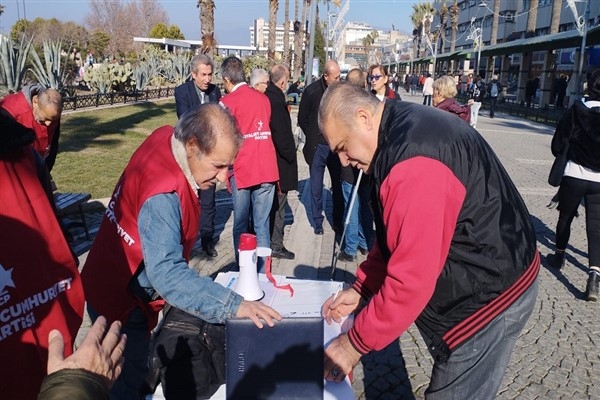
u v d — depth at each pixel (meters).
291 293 2.33
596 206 4.61
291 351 1.71
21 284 1.29
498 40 46.84
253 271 2.22
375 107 1.88
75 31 45.50
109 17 55.34
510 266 1.83
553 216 7.23
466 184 1.74
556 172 4.85
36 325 1.32
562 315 4.30
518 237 1.85
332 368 1.81
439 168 1.67
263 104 4.40
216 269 4.90
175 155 1.98
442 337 1.91
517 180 9.54
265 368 1.71
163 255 1.88
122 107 18.30
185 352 2.01
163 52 31.69
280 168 5.07
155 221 1.90
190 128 1.92
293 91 22.14
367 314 1.77
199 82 5.02
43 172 1.62
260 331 1.70
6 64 10.37
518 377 3.38
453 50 49.81
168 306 2.28
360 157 1.91
